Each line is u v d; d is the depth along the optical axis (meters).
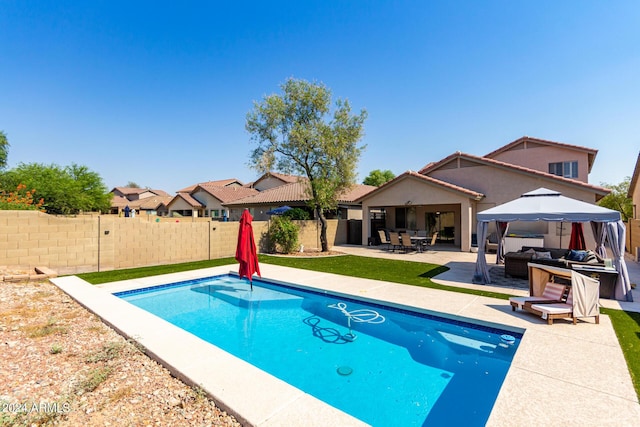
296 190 29.02
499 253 14.17
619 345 5.11
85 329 5.83
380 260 15.67
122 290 9.51
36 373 4.05
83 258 12.08
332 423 3.01
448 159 21.20
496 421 3.16
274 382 3.82
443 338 6.56
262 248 18.73
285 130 18.84
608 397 3.60
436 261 15.25
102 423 3.02
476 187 20.30
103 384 3.82
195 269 13.07
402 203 20.80
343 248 21.14
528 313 6.95
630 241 18.94
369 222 22.80
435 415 4.02
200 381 3.82
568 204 9.65
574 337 5.47
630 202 32.53
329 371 5.23
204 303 9.20
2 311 6.76
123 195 67.50
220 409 3.35
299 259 16.17
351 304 8.75
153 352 4.68
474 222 19.91
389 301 8.10
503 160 25.03
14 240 10.50
